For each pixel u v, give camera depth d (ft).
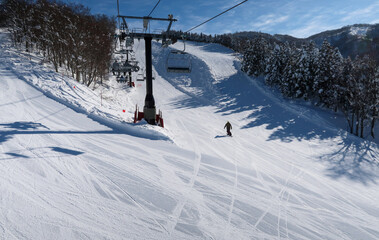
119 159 28.73
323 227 21.15
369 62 88.53
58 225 16.15
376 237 20.90
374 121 86.74
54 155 26.89
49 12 94.53
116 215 18.16
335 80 100.63
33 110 44.42
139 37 45.65
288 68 114.73
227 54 234.79
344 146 68.18
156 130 42.16
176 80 137.39
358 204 28.81
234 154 42.63
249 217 20.52
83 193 20.43
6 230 14.94
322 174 42.45
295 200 25.86
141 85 121.70
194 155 35.42
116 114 51.90
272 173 34.47
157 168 27.91
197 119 79.77
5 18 116.06
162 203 20.68
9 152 25.96
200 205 21.22
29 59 87.56
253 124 81.76
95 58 92.68
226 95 117.50
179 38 44.09
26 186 20.11
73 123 41.19
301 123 86.79
